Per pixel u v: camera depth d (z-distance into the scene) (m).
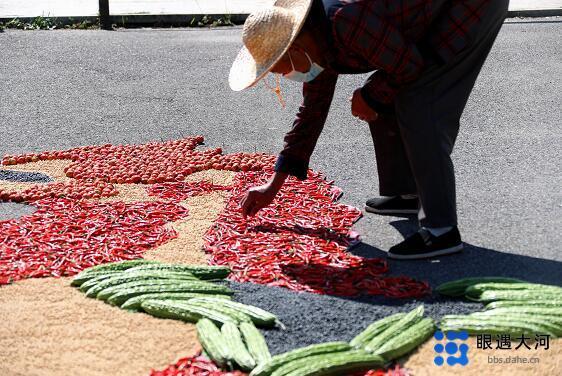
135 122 8.40
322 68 4.98
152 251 5.43
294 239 5.52
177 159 7.15
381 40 4.70
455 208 5.24
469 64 5.14
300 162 5.49
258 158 7.18
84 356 4.20
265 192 5.50
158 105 8.95
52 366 4.11
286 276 5.01
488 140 7.61
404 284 4.85
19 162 7.25
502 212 6.00
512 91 9.12
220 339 4.19
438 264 5.20
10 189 6.60
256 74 4.89
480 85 9.37
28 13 13.28
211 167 7.07
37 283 4.98
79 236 5.62
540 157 7.13
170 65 10.53
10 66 10.53
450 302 4.68
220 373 3.99
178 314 4.51
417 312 4.43
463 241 5.53
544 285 4.74
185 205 6.25
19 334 4.40
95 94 9.38
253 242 5.48
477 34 5.01
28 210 6.21
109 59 10.83
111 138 7.92
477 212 6.02
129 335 4.38
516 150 7.33
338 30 4.70
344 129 8.05
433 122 5.06
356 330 4.40
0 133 8.11
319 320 4.50
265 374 3.90
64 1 14.34
